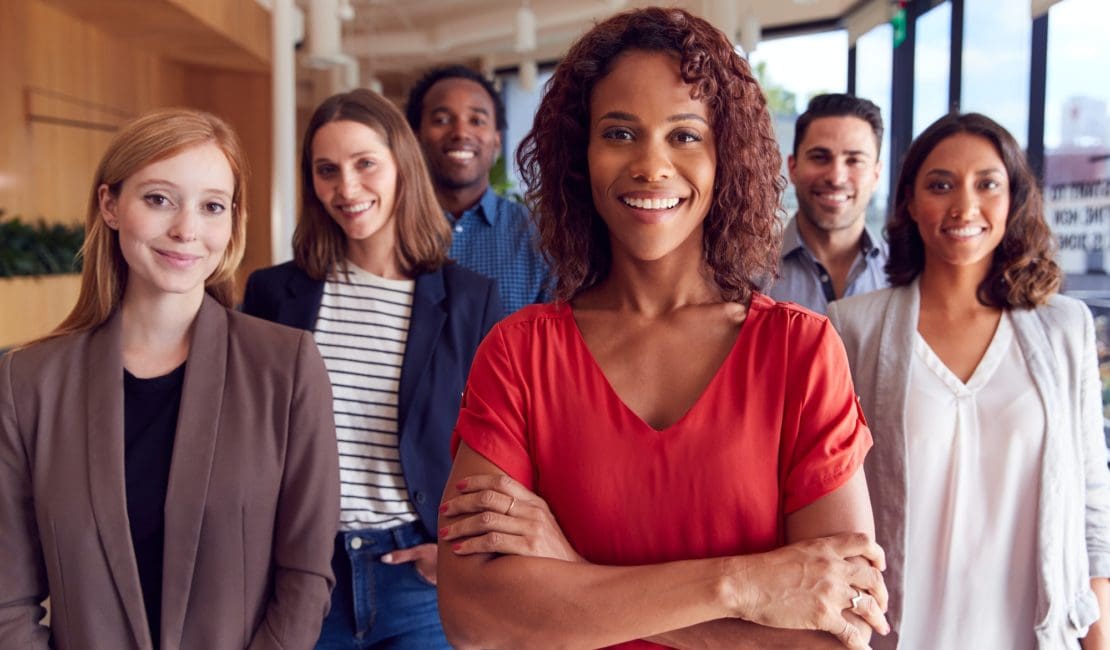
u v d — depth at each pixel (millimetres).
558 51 10648
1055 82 3953
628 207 1180
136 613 1447
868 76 6809
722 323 1218
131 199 1483
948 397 1782
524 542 1142
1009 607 1718
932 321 1887
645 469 1148
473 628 1155
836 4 7094
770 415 1157
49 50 8023
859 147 2658
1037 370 1761
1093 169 3648
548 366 1222
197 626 1484
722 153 1194
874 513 1765
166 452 1522
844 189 2668
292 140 5352
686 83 1158
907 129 5984
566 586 1102
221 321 1627
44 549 1467
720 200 1209
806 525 1145
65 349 1529
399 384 2059
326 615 1770
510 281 2848
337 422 2041
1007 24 4461
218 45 9414
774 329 1190
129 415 1529
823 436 1156
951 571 1727
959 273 1864
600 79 1197
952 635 1724
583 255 1287
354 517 1982
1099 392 1829
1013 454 1722
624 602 1078
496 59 11359
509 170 10039
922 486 1757
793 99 7652
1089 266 3662
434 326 2100
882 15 6445
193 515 1485
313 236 2178
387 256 2182
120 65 9344
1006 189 1815
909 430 1781
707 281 1249
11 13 7473
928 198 1862
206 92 11266
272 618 1546
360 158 2074
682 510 1140
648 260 1218
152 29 8727
